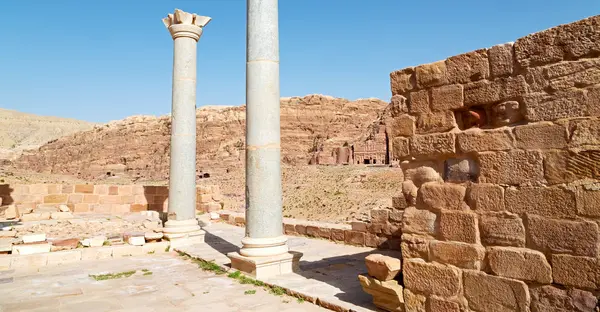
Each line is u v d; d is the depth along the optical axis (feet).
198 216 64.28
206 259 33.30
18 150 480.23
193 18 43.19
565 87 13.56
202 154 426.10
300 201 195.21
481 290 15.14
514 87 14.88
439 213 16.81
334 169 270.87
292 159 430.20
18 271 31.01
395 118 18.95
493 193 15.11
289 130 464.65
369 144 322.55
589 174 12.84
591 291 12.55
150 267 32.27
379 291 18.93
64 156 446.19
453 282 15.99
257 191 27.89
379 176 214.28
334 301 20.57
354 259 32.53
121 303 22.74
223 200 78.48
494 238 14.96
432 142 17.26
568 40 13.58
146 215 60.90
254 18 29.30
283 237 28.37
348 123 479.82
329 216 152.56
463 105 16.34
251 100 28.60
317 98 487.61
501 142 15.02
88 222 50.88
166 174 383.86
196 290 25.09
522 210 14.30
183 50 42.50
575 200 13.05
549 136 13.80
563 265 13.17
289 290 23.34
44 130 652.07
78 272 30.58
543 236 13.71
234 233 49.52
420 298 17.11
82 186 63.10
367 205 157.89
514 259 14.33
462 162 16.26
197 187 74.49
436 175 17.17
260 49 28.86
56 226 48.80
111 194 64.49
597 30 12.97
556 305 13.26
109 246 37.78
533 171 14.11
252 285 25.67
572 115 13.34
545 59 14.12
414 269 17.40
